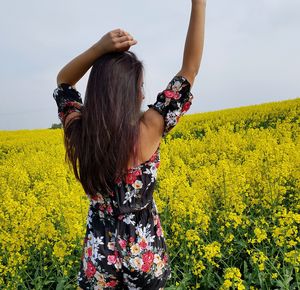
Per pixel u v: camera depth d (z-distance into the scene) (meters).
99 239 2.12
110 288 2.16
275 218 5.09
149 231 2.14
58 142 19.03
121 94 1.92
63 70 2.24
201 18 2.01
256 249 4.35
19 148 18.88
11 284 4.34
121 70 1.95
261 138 10.75
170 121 2.02
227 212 5.04
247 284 4.16
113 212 2.10
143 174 2.05
